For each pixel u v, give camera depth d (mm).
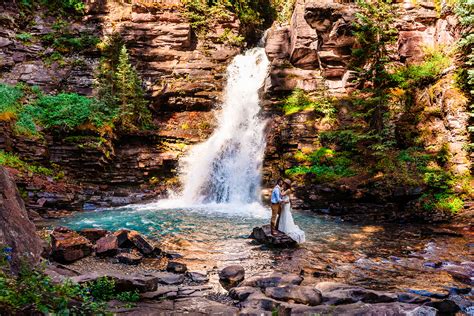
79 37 24688
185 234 11586
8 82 21047
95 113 18953
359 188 15547
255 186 19094
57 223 13000
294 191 16953
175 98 23656
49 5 25422
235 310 5512
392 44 20672
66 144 18016
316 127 19531
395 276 7648
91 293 5465
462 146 15117
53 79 22203
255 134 21844
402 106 18453
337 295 6055
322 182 16812
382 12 17703
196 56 25953
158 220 13859
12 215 5023
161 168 20062
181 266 7742
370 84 20953
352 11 19750
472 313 5844
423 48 20391
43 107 19234
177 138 21328
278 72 22719
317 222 13742
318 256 9156
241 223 13469
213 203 19234
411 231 12195
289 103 21734
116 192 18328
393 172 15594
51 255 7641
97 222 13312
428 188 14703
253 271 7895
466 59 16594
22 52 22750
